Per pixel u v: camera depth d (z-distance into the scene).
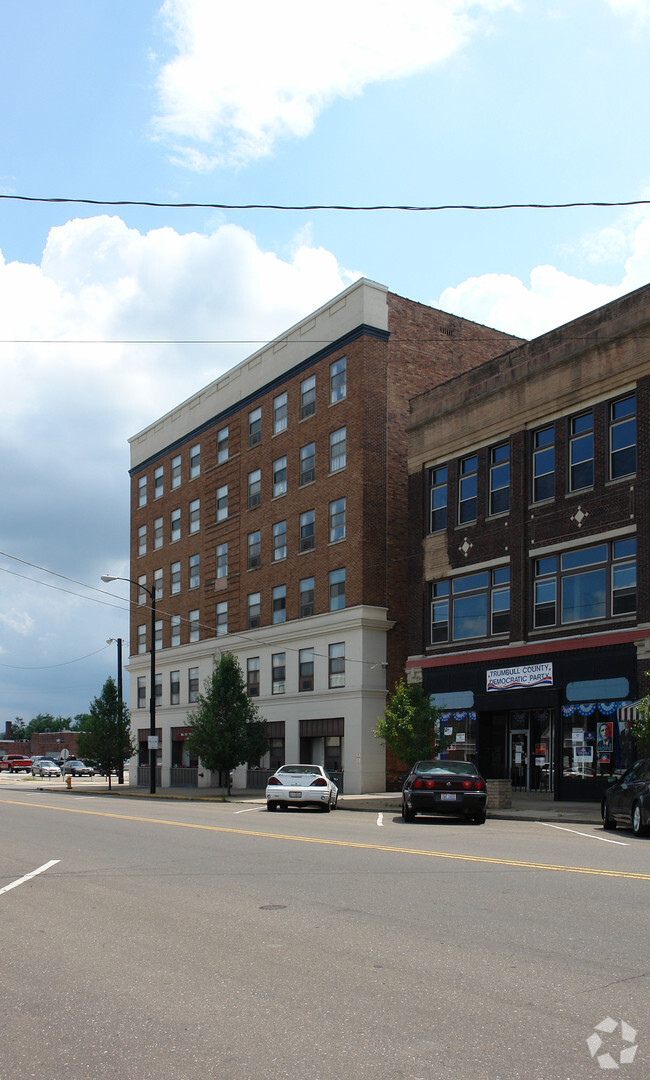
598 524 28.67
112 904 10.10
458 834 18.09
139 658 57.19
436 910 9.29
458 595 34.44
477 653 32.81
